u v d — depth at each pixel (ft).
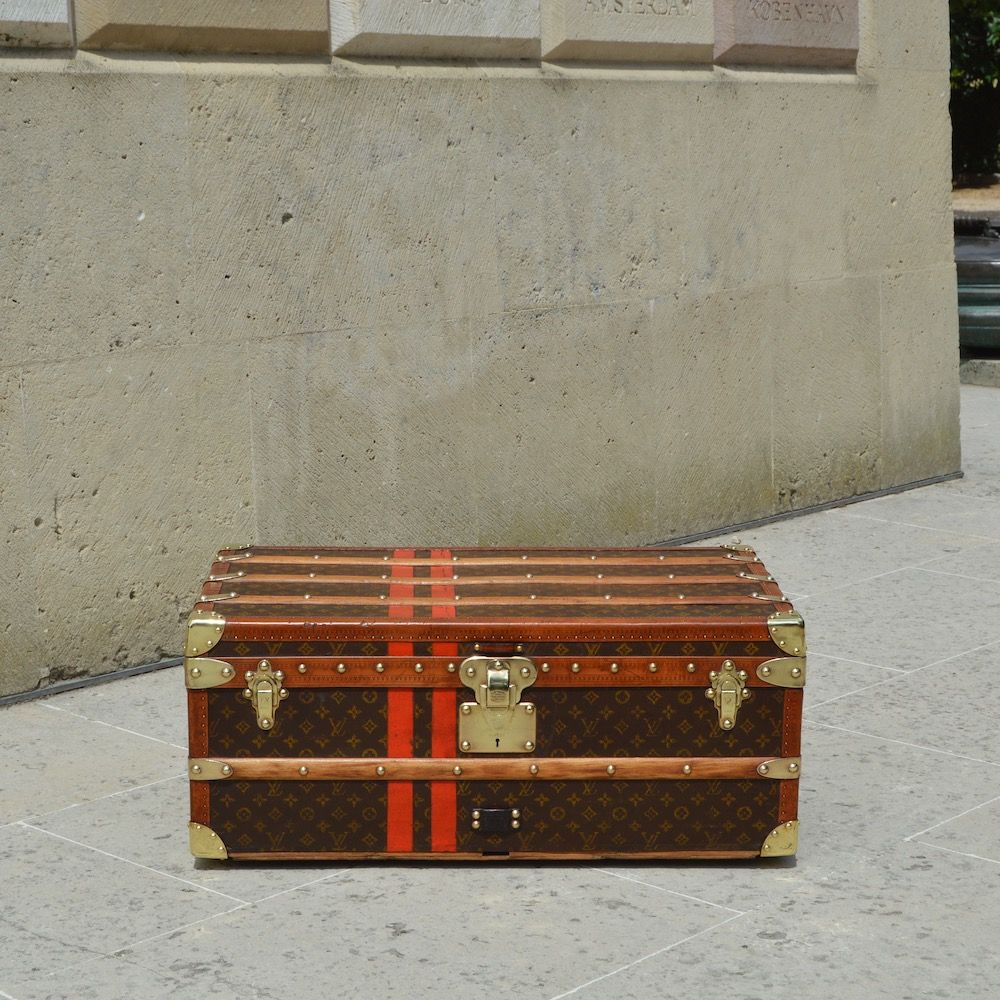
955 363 26.68
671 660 11.63
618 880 11.70
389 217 18.35
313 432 17.98
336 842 11.80
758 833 11.87
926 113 25.31
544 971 10.23
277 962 10.35
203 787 11.67
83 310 15.81
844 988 10.02
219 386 17.06
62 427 15.81
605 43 20.39
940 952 10.52
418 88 18.40
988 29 64.75
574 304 20.49
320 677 11.58
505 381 19.86
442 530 19.44
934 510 24.64
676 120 21.35
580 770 11.73
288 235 17.44
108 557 16.40
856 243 24.41
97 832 12.58
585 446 20.90
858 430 25.03
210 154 16.63
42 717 15.43
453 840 11.83
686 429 22.21
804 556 21.83
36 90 15.20
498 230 19.52
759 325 23.04
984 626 18.47
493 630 11.56
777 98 22.71
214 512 17.21
